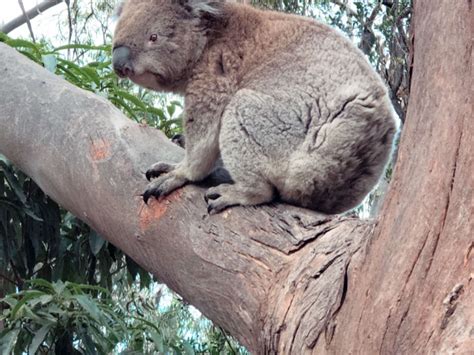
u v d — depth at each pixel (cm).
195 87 347
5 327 423
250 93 331
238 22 355
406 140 235
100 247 456
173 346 460
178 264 315
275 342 264
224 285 295
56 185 378
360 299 234
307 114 323
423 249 218
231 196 316
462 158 216
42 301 389
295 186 319
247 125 326
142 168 347
